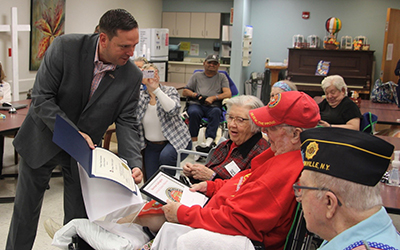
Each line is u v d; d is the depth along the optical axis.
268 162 1.50
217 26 9.93
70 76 1.75
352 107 3.50
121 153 1.88
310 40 8.86
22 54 5.66
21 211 1.89
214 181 2.06
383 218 0.88
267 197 1.39
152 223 1.77
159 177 1.83
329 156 0.92
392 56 7.99
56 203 3.20
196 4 9.98
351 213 0.90
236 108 2.09
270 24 9.55
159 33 7.98
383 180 2.09
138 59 3.21
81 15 6.89
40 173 1.88
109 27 1.61
